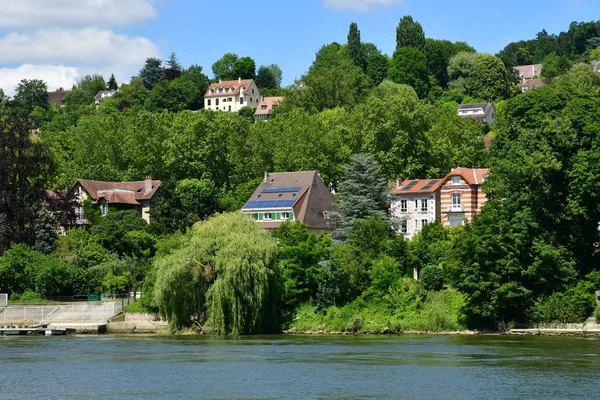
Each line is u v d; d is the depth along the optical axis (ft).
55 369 252.62
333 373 240.53
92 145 620.90
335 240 438.40
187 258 352.69
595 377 232.53
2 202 466.70
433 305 371.76
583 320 347.77
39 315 398.83
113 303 397.60
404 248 404.16
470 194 469.57
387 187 462.60
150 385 224.53
